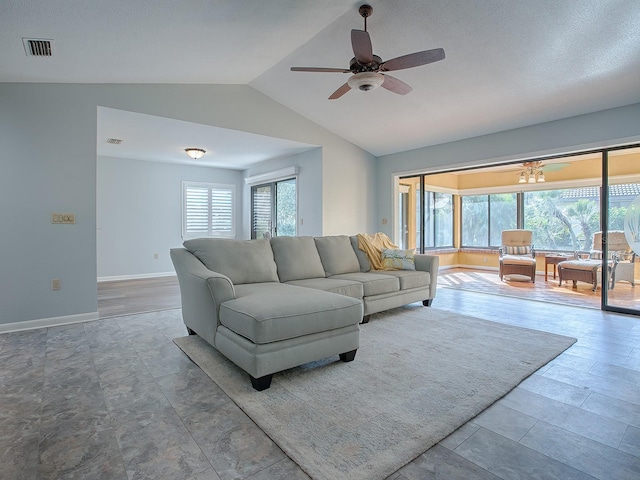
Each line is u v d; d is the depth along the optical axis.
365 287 3.48
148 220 6.77
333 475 1.38
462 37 3.18
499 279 6.72
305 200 5.87
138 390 2.09
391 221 6.12
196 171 7.30
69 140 3.53
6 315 3.26
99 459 1.47
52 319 3.45
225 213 7.67
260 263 3.27
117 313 3.89
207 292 2.52
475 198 8.30
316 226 5.66
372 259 4.28
